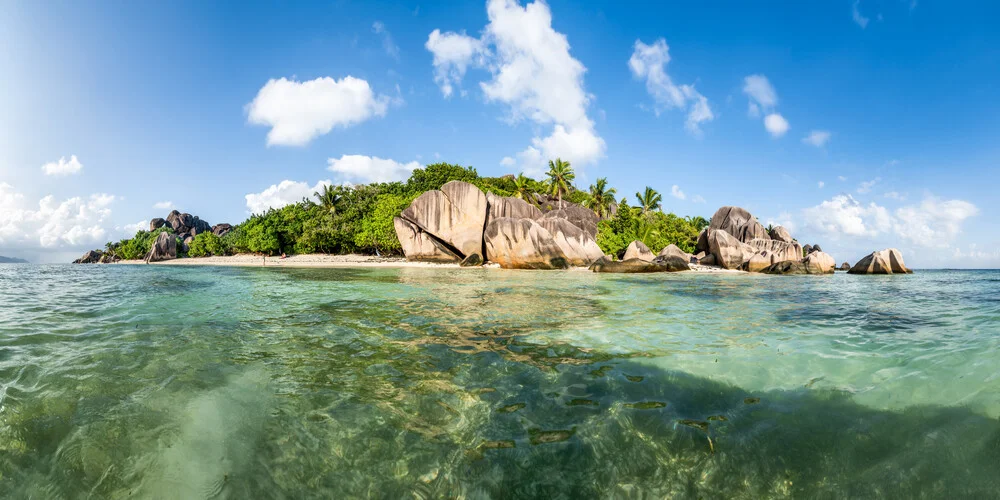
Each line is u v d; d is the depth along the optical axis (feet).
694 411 13.21
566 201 198.29
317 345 20.94
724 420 12.58
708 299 41.93
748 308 35.24
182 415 12.62
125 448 10.81
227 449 10.87
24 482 9.48
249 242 205.16
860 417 12.73
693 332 24.71
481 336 23.26
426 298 40.52
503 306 35.29
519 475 9.91
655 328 25.85
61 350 19.40
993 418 12.43
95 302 36.11
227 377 15.93
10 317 27.89
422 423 12.34
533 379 16.06
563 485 9.61
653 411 13.17
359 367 17.34
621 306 35.94
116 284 56.65
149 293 43.83
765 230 155.94
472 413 12.99
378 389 14.89
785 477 9.94
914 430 11.84
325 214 196.13
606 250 139.33
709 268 122.62
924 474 9.92
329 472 10.02
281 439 11.37
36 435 11.30
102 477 9.70
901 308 35.35
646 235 155.02
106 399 13.66
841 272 110.22
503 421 12.48
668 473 10.07
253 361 18.03
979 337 22.95
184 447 10.91
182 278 71.05
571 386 15.31
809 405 13.64
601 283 61.21
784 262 106.63
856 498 9.23
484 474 9.95
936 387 15.01
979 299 42.24
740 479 9.87
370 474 9.97
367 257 172.24
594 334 23.94
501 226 110.52
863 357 19.10
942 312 32.99
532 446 11.10
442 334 23.73
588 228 153.28
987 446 10.93
